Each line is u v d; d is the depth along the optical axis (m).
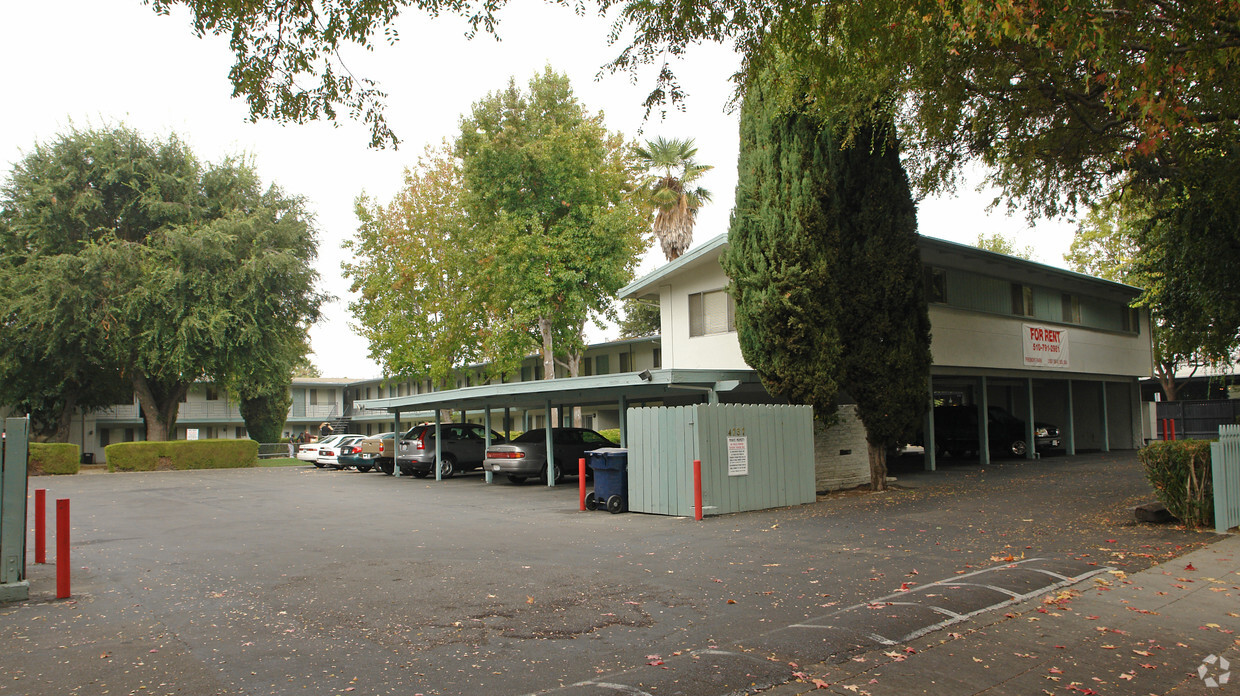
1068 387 27.23
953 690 5.01
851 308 16.47
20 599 7.93
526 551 10.53
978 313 22.56
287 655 5.97
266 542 11.85
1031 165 13.10
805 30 10.10
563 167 30.72
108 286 33.66
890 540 10.66
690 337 22.09
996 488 16.84
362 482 24.78
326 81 8.91
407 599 7.79
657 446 14.43
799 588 7.88
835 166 16.23
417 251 34.53
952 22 8.50
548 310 31.17
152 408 37.97
